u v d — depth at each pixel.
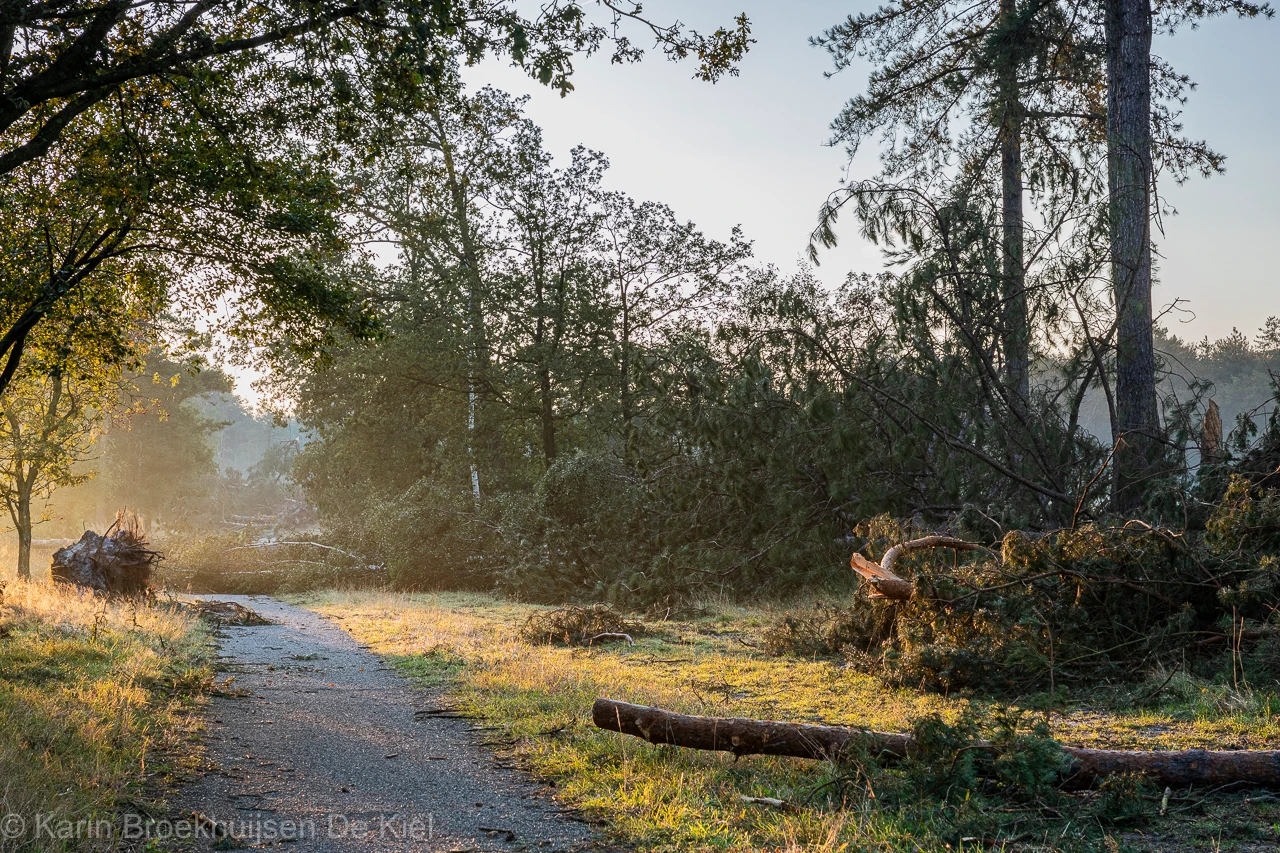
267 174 10.84
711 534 20.20
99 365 13.12
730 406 17.98
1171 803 5.12
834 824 4.89
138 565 17.59
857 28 21.00
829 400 16.56
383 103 10.78
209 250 11.38
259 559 27.64
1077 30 19.11
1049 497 15.59
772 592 18.19
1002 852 4.48
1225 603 8.39
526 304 29.09
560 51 10.21
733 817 5.18
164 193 10.62
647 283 29.66
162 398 56.91
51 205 10.85
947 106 21.22
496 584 23.48
